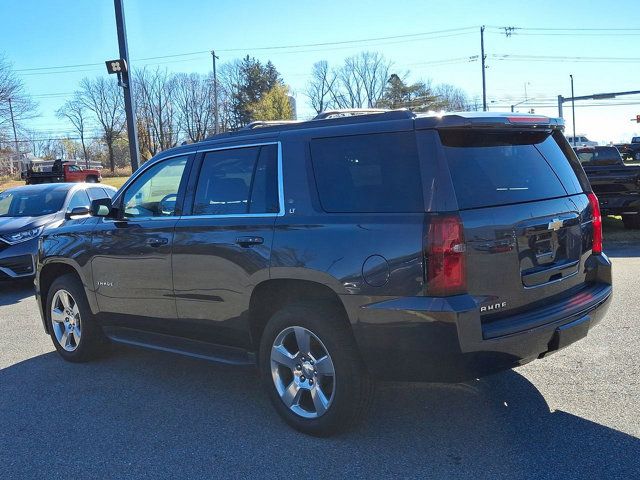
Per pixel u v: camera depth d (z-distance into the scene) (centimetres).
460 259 314
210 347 433
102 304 502
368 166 347
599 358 482
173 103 9588
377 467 329
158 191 464
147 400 443
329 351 353
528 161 378
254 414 410
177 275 433
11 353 574
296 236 362
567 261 380
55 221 941
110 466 343
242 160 411
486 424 375
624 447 337
